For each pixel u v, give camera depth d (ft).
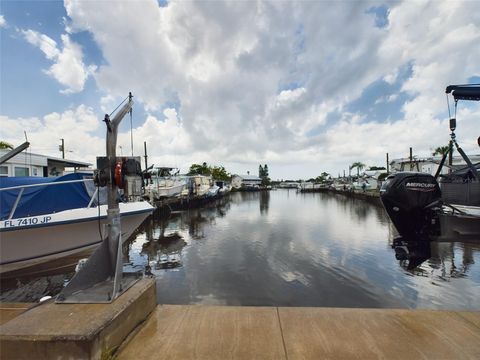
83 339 5.85
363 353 6.90
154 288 9.30
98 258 8.54
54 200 22.99
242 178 310.86
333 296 21.25
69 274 23.40
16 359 5.93
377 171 164.86
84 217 22.50
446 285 22.89
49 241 21.85
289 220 65.87
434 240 14.88
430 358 6.70
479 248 32.73
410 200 14.51
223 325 8.24
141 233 49.03
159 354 6.84
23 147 19.53
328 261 30.53
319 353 6.91
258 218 69.77
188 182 103.96
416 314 8.89
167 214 76.69
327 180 330.34
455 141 14.03
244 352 6.95
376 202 110.22
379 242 40.50
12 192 21.71
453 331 7.87
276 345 7.24
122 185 8.87
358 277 25.08
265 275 25.96
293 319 8.61
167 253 34.81
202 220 65.92
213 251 35.63
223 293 21.90
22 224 20.34
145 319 8.48
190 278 25.34
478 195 17.60
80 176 24.44
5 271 21.35
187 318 8.66
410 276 24.98
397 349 7.05
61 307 7.16
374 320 8.53
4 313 10.44
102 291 7.98
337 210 90.99
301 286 23.24
